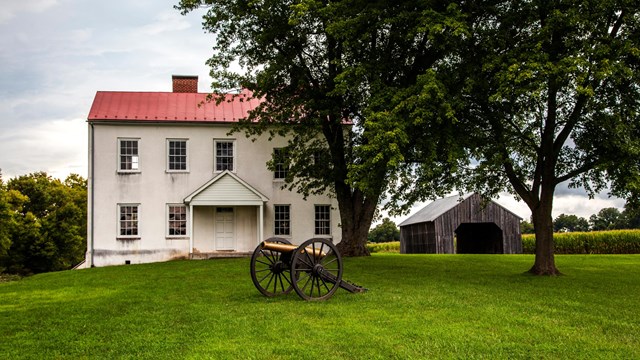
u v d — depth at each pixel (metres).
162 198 32.56
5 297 17.23
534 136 21.80
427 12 18.06
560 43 18.59
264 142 33.56
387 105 18.36
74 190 65.38
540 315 12.49
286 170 33.44
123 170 32.38
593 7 17.77
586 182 20.83
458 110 18.67
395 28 20.59
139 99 34.12
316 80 25.67
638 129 18.69
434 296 14.96
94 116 32.19
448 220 43.88
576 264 26.55
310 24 24.67
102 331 11.28
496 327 11.22
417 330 10.87
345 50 22.94
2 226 50.19
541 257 21.11
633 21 18.03
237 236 32.88
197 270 23.05
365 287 16.83
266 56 25.72
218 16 25.45
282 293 15.28
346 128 31.78
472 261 27.36
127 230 32.22
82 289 18.45
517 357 9.21
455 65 19.66
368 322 11.62
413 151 19.31
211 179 32.03
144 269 24.53
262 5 24.62
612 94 18.47
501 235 44.38
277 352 9.43
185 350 9.66
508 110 20.08
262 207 31.92
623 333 10.89
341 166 26.33
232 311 12.99
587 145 19.56
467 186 23.06
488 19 20.09
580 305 13.83
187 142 33.03
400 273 20.97
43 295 17.38
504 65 17.25
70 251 59.09
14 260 56.03
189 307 13.79
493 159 19.06
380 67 19.97
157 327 11.50
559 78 16.94
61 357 9.44
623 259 30.05
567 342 10.13
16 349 10.02
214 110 34.03
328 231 33.69
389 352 9.41
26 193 62.19
